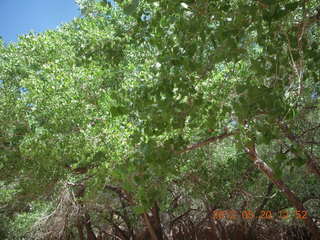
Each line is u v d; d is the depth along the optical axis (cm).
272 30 542
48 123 1022
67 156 1009
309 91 934
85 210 1441
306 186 1512
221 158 1436
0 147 1177
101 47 678
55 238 1506
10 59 1323
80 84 1048
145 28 616
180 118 552
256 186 1614
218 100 746
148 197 588
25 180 1224
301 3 529
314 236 1121
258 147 1348
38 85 1066
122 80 1076
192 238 1964
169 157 571
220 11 530
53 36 1309
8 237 1775
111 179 935
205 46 576
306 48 578
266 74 560
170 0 521
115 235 2117
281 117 566
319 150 1284
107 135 929
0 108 1171
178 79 531
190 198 1700
